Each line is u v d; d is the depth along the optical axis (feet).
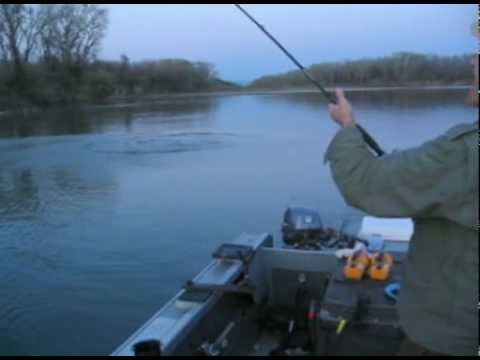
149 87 161.99
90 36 132.67
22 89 113.39
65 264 25.31
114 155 57.47
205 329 8.81
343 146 4.63
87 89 132.26
